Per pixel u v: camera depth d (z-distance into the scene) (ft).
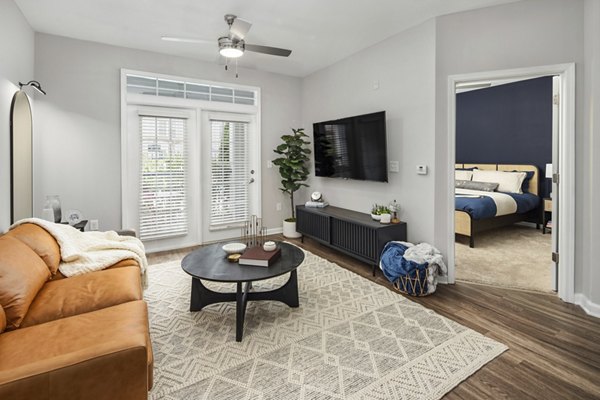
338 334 7.33
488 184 19.12
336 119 15.19
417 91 11.07
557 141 9.53
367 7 9.75
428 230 10.90
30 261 6.04
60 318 5.38
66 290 6.18
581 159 8.74
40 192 11.74
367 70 13.23
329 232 13.70
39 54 11.53
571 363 6.27
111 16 10.37
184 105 14.52
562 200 9.12
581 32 8.57
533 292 9.76
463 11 9.95
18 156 9.48
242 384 5.68
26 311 5.25
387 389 5.55
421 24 10.82
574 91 8.70
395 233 11.44
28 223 7.73
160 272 11.48
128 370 3.90
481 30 9.73
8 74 8.88
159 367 6.14
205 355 6.54
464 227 15.05
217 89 15.42
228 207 16.16
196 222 15.23
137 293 6.31
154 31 11.53
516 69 9.34
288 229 16.81
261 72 16.44
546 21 8.93
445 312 8.45
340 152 14.30
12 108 9.02
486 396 5.40
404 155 11.69
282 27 11.19
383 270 10.48
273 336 7.26
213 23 10.87
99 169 12.75
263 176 16.94
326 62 15.07
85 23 10.87
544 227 17.60
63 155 12.09
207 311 8.50
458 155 22.89
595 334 7.34
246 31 9.31
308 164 17.54
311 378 5.84
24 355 4.09
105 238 9.49
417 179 11.23
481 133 21.45
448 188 10.41
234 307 8.75
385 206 12.64
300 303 8.96
